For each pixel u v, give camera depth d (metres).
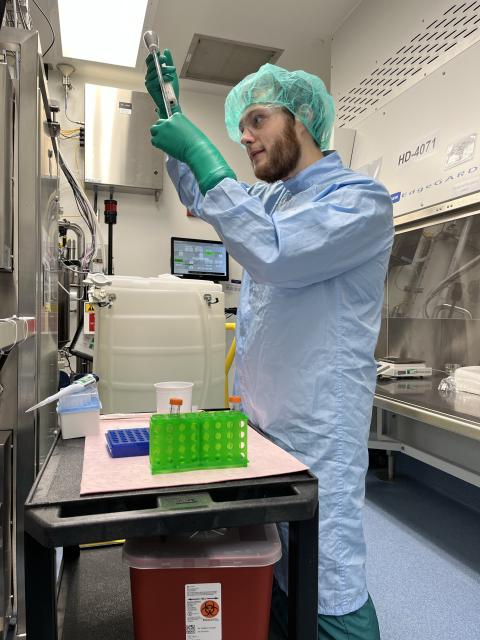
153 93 1.35
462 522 2.16
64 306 2.33
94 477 0.76
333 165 1.21
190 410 1.09
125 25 2.43
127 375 1.50
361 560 1.08
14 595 1.21
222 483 0.75
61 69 2.95
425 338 2.57
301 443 1.09
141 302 1.51
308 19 2.63
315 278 1.06
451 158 1.90
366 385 1.14
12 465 1.21
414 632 1.41
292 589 0.82
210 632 0.81
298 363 1.11
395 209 2.23
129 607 1.26
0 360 1.15
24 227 1.20
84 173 2.93
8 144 1.15
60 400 1.01
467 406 1.62
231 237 0.97
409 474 2.76
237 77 3.18
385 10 2.31
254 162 1.22
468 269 2.28
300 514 0.72
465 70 1.84
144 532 0.65
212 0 2.45
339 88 2.69
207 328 1.61
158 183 3.05
